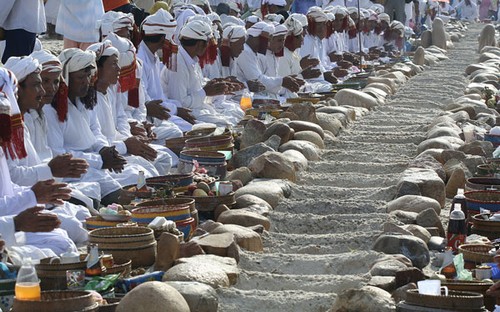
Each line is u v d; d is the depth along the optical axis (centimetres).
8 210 984
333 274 1023
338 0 3173
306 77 2284
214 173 1347
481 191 1152
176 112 1647
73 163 1090
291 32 2206
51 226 964
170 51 1656
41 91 1127
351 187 1405
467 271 932
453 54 3647
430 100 2317
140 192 1191
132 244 988
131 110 1509
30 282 781
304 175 1440
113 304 826
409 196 1244
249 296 923
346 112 1919
